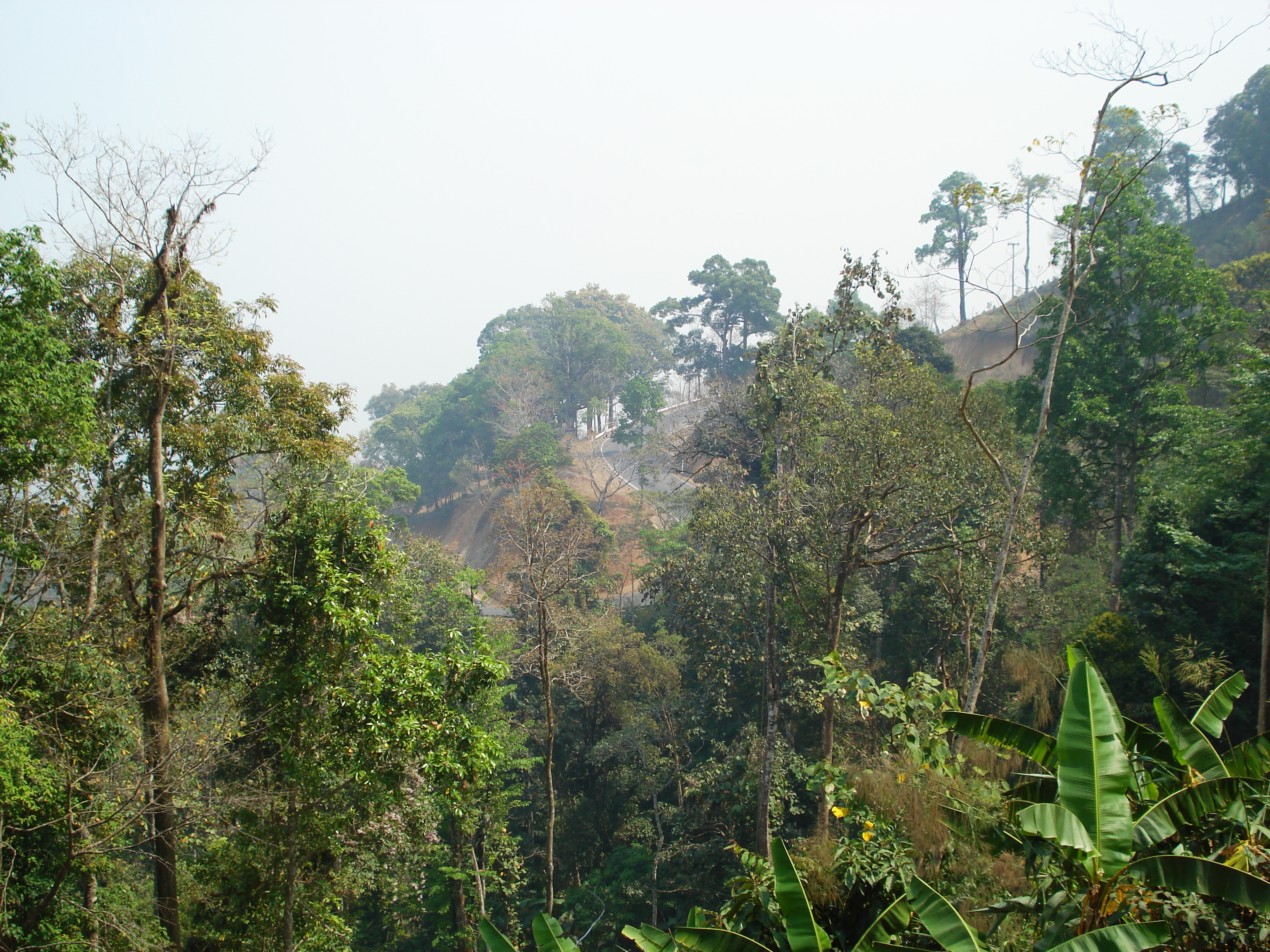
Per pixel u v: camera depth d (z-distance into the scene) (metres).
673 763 30.56
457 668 16.05
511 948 6.87
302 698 15.54
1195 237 67.06
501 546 51.66
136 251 16.58
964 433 23.12
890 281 25.12
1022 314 16.12
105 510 16.38
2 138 12.07
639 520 62.16
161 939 15.34
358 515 16.36
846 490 21.48
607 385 89.06
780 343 25.94
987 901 7.62
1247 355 26.78
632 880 28.06
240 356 18.47
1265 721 13.59
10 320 12.41
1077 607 26.48
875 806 9.24
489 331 110.69
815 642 24.81
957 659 28.47
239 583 18.09
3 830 13.72
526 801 32.53
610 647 32.91
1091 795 5.92
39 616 15.52
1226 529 22.50
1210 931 5.75
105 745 15.55
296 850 15.48
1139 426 29.81
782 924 7.72
